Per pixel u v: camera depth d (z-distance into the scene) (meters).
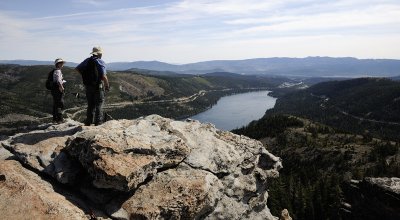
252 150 23.16
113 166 15.30
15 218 13.38
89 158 15.85
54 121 24.83
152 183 16.81
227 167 20.23
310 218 101.38
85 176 16.84
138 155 16.56
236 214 19.72
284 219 29.47
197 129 22.31
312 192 108.62
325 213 98.31
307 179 147.62
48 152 18.02
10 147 18.64
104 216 15.19
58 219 13.68
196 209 16.70
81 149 16.55
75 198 15.85
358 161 186.12
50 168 16.97
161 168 17.69
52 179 16.78
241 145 23.09
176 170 17.98
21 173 16.39
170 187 16.62
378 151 195.38
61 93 24.52
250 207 21.78
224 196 19.75
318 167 190.88
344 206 53.72
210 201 17.42
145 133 18.92
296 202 107.81
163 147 17.62
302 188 114.50
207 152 20.09
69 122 24.08
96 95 21.80
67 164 17.11
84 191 16.33
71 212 14.31
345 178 167.12
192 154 19.38
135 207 15.55
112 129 19.19
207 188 17.33
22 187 14.84
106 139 16.47
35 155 17.77
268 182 23.81
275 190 108.69
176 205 16.05
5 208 13.74
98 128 19.64
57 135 19.84
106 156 15.70
